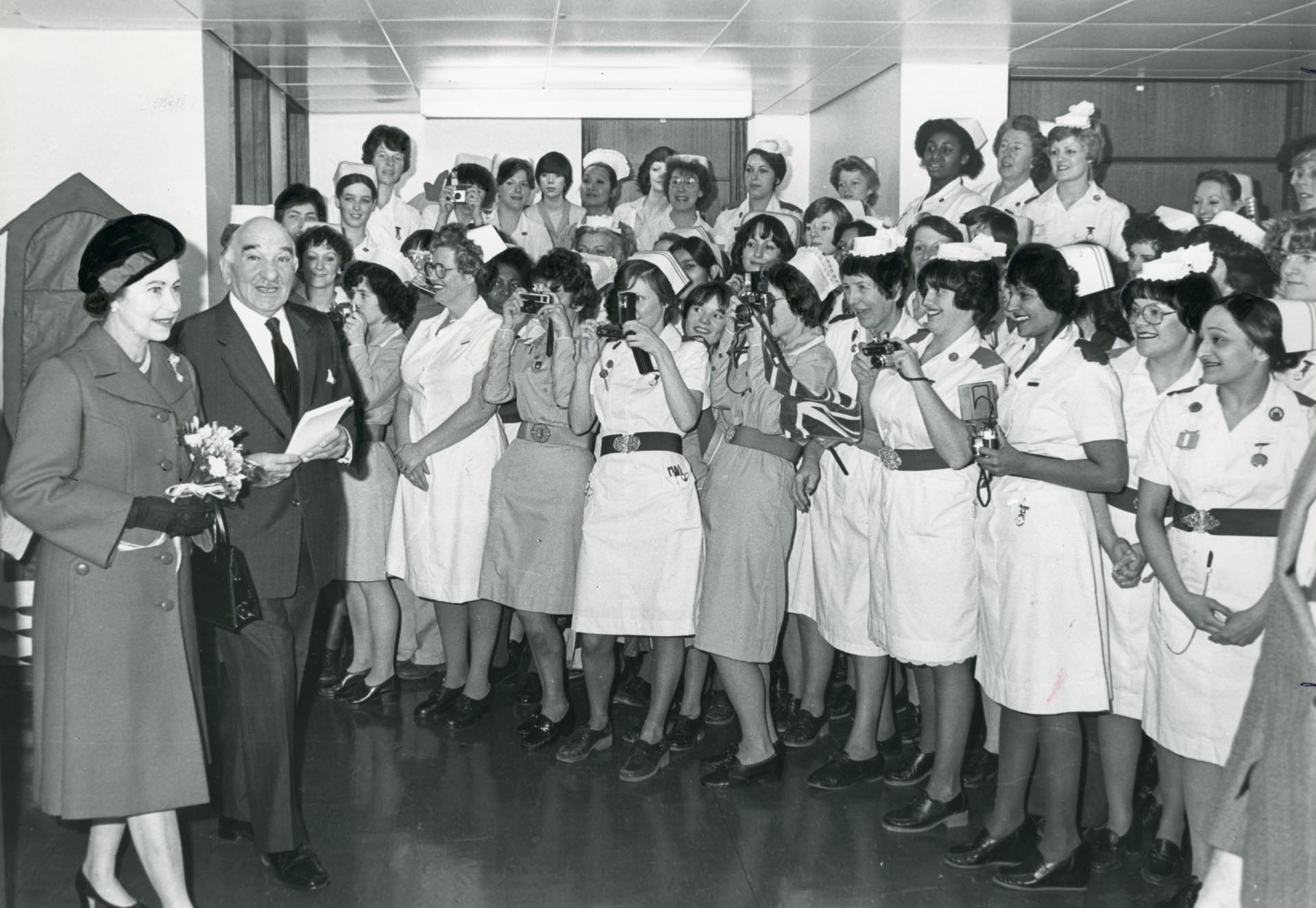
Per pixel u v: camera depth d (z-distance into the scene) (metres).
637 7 6.16
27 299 5.95
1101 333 3.64
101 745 2.75
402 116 9.54
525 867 3.45
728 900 3.26
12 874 3.39
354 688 4.92
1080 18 6.39
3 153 6.16
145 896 3.26
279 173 8.57
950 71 7.54
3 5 5.68
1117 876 3.38
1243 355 2.88
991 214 5.01
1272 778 2.37
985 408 3.26
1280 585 2.39
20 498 2.68
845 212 5.96
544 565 4.29
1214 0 6.01
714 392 4.27
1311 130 7.98
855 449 3.99
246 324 3.31
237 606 3.06
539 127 9.11
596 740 4.33
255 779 3.31
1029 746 3.38
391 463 4.89
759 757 4.04
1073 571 3.22
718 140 9.52
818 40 6.91
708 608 3.93
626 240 6.23
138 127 6.23
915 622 3.56
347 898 3.26
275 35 6.59
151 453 2.84
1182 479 2.99
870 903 3.24
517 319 4.38
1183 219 4.55
